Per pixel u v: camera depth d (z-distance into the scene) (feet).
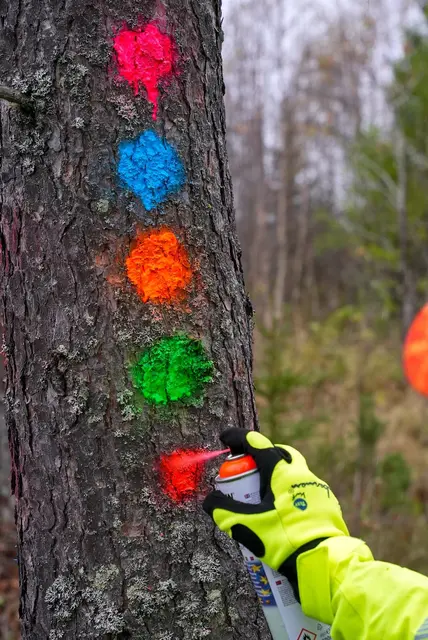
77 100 4.59
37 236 4.70
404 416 25.53
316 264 58.75
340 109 53.62
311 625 4.00
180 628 4.61
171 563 4.64
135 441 4.60
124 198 4.62
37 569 4.83
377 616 3.42
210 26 5.15
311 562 3.72
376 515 16.31
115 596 4.54
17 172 4.77
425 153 29.86
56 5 4.62
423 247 31.71
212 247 4.97
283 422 15.28
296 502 3.89
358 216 34.53
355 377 28.32
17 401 4.93
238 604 4.82
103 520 4.58
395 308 34.37
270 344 15.51
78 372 4.61
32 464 4.83
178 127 4.82
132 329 4.61
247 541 3.87
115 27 4.63
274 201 61.31
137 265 4.63
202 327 4.85
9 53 4.77
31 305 4.75
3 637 11.85
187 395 4.77
